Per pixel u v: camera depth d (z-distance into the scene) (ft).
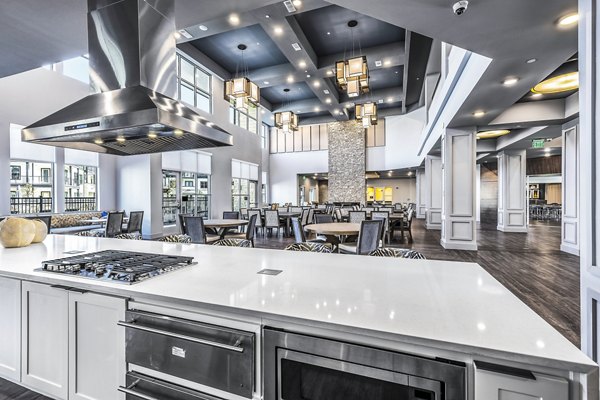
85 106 6.61
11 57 11.30
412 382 2.86
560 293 11.20
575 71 13.60
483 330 2.93
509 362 2.61
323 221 19.61
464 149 19.54
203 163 31.07
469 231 19.74
